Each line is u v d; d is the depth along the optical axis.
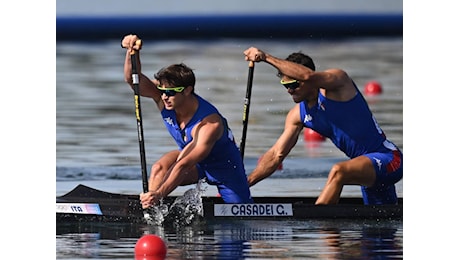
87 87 85.81
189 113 39.25
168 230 37.19
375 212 39.19
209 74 96.94
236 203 39.16
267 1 166.38
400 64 105.50
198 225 38.16
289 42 135.25
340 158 55.81
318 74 41.06
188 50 122.62
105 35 146.00
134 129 63.38
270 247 33.56
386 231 36.69
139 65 39.53
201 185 41.66
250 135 62.09
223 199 41.44
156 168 39.78
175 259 31.70
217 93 82.06
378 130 42.97
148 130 63.09
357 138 42.47
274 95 80.88
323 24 157.38
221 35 145.62
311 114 42.62
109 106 73.88
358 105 42.28
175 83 38.44
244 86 87.00
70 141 58.81
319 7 162.62
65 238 35.66
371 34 144.50
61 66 103.19
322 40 137.50
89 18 165.00
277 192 46.59
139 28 154.62
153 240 32.53
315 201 44.03
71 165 51.88
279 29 151.50
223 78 93.31
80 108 72.81
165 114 40.12
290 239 35.09
